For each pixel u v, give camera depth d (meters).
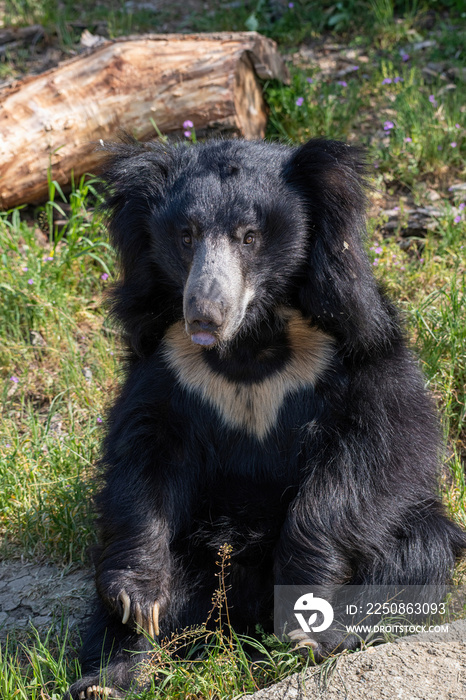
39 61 14.12
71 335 9.28
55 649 6.28
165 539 6.01
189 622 6.16
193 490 6.33
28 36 14.62
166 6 15.68
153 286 6.24
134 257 6.24
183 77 10.73
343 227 5.92
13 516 7.43
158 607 5.84
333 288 5.93
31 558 7.16
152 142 6.49
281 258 5.91
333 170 5.90
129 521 5.98
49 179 10.24
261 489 6.29
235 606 6.24
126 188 6.20
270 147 6.23
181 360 6.24
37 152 10.57
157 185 6.10
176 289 6.14
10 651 6.27
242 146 6.16
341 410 6.07
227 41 11.13
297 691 5.17
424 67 13.23
